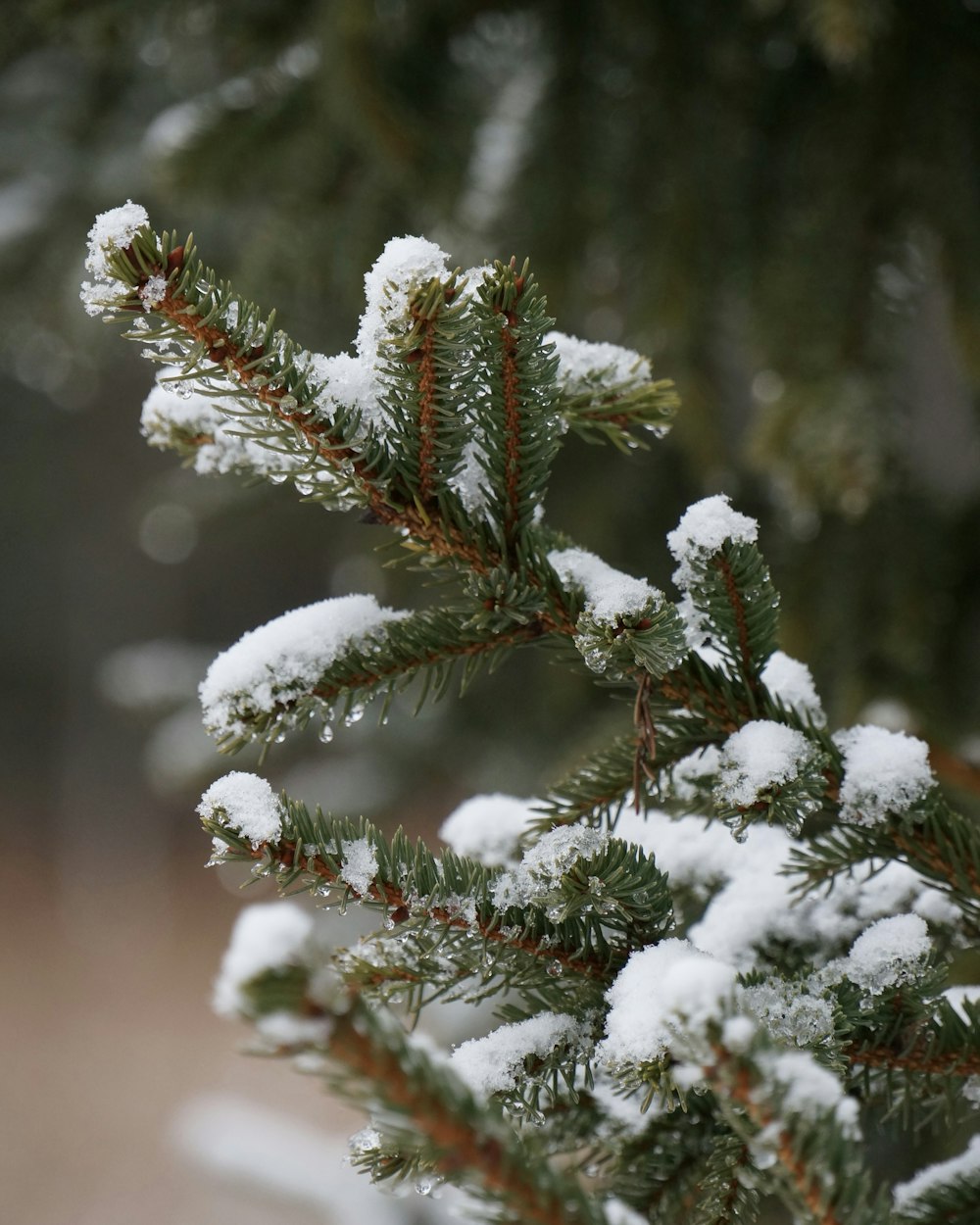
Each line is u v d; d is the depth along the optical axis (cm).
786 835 129
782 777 122
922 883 126
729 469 199
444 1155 112
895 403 173
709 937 126
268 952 110
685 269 180
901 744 125
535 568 125
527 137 193
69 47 214
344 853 121
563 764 192
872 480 156
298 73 202
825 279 174
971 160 172
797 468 160
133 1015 953
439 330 120
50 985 1003
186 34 206
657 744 126
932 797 126
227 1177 293
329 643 124
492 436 123
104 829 1270
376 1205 261
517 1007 123
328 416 121
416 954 123
